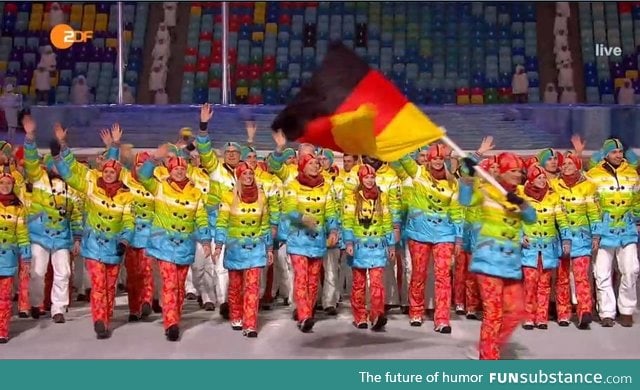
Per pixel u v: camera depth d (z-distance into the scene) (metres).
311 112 10.80
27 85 31.73
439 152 13.00
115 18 32.84
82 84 29.81
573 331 13.20
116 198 12.59
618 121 21.67
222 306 14.27
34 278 14.06
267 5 33.12
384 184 14.08
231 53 32.00
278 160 13.77
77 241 14.00
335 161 17.97
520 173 10.62
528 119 22.33
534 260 13.20
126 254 13.90
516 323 10.52
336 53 11.03
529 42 31.95
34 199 13.90
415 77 31.22
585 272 13.30
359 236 12.94
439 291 13.01
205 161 13.85
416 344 12.21
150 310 14.01
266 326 13.52
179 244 12.49
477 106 22.44
